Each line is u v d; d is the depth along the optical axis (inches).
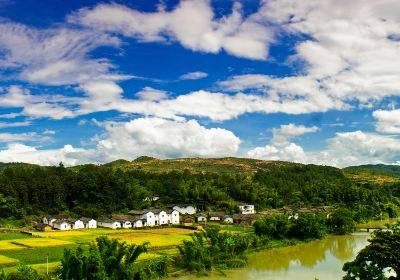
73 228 6240.2
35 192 7194.9
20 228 6117.1
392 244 2380.7
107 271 2930.6
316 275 3553.2
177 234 5580.7
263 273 3636.8
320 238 5610.2
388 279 2449.6
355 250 4840.1
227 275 3550.7
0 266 3260.3
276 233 5319.9
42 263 3422.7
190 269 3607.3
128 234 5585.6
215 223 7047.2
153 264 3358.8
